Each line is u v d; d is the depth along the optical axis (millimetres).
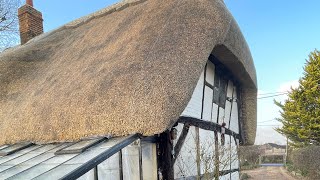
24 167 3871
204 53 4777
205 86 6750
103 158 3523
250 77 8055
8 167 3990
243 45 7141
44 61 7477
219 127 7516
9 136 5250
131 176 4551
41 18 11055
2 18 15945
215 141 7043
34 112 5141
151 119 3811
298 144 23828
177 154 5094
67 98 4848
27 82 6793
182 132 5367
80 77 5332
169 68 4375
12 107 6004
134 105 4027
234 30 6422
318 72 22016
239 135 9523
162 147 4660
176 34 5055
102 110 4238
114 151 3645
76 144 4164
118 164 4395
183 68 4402
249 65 7793
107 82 4621
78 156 3680
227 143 8148
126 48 5359
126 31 6059
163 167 4594
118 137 4016
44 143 4777
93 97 4492
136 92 4156
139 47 5121
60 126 4527
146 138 4492
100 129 4141
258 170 24172
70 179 3129
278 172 21969
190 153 5660
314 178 15883
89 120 4277
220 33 5352
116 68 4848
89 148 3857
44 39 8883
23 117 5258
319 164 15477
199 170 5664
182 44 4824
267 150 42531
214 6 5773
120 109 4090
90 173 4188
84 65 5754
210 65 7062
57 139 4539
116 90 4359
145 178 4570
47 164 3734
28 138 4941
